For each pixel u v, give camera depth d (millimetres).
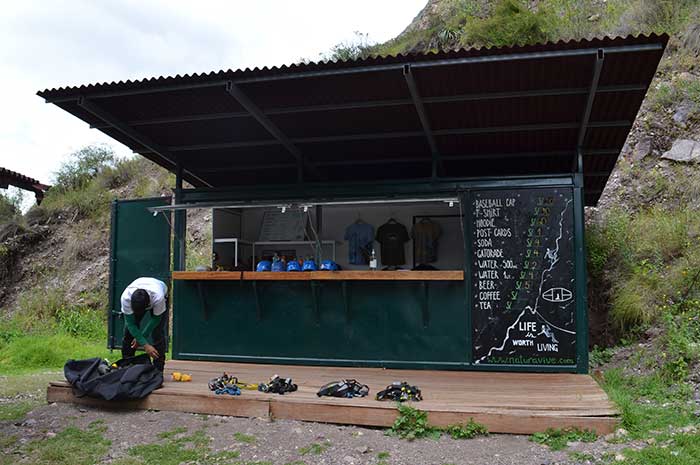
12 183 17922
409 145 7977
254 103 6793
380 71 5871
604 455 4344
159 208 8109
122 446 4949
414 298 7328
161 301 6203
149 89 6457
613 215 10500
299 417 5449
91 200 18531
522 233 7035
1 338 12094
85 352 10555
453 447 4707
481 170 8883
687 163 10734
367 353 7426
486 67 5805
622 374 7230
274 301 7820
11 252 17328
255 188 8164
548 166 8641
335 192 7863
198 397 5746
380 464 4410
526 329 6910
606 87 6074
